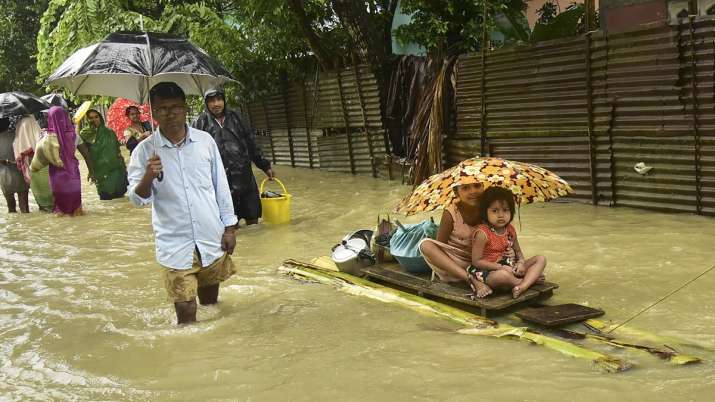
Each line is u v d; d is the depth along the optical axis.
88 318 5.25
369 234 6.24
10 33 23.55
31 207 11.82
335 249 6.15
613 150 8.02
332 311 5.11
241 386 3.80
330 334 4.59
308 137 13.91
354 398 3.56
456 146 10.09
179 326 4.88
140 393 3.80
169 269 4.82
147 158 4.75
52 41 13.27
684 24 7.12
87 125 12.39
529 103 8.85
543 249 6.50
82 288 6.18
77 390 3.89
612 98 7.91
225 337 4.64
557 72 8.44
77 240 8.52
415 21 11.43
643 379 3.57
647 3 8.94
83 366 4.25
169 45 4.96
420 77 11.02
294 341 4.49
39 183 10.93
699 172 7.25
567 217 7.77
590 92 8.10
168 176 4.73
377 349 4.24
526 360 3.92
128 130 12.19
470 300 4.84
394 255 5.62
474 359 3.99
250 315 5.09
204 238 4.86
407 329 4.62
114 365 4.25
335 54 12.68
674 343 4.09
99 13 12.20
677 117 7.34
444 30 10.94
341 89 12.50
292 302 5.38
